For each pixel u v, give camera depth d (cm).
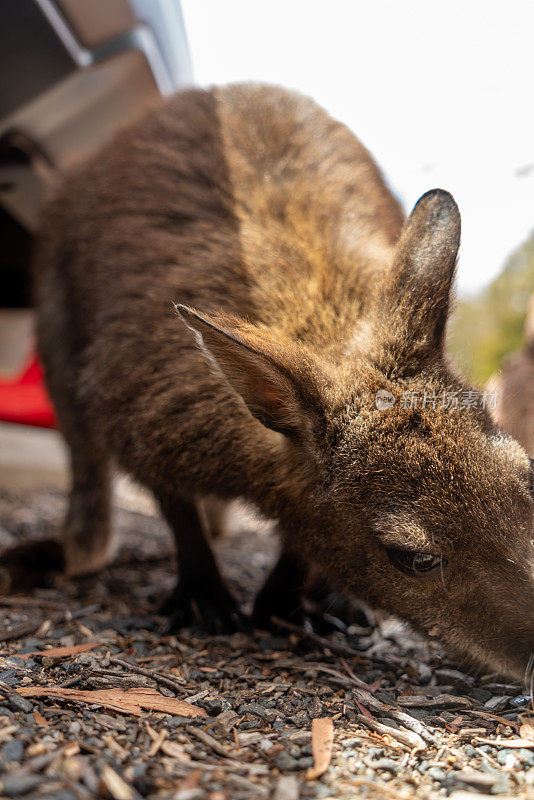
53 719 30
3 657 37
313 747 29
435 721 32
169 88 66
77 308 50
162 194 46
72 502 56
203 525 46
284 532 41
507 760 29
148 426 42
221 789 26
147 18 58
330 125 49
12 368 84
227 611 45
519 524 33
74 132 66
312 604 47
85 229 49
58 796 24
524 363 58
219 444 40
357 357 37
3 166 67
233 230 43
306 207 44
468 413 34
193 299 42
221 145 46
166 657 38
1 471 94
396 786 27
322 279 41
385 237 46
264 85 51
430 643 39
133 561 61
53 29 56
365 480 35
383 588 36
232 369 35
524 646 33
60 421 55
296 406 36
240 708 32
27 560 54
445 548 33
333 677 37
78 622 44
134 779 26
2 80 59
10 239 78
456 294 37
